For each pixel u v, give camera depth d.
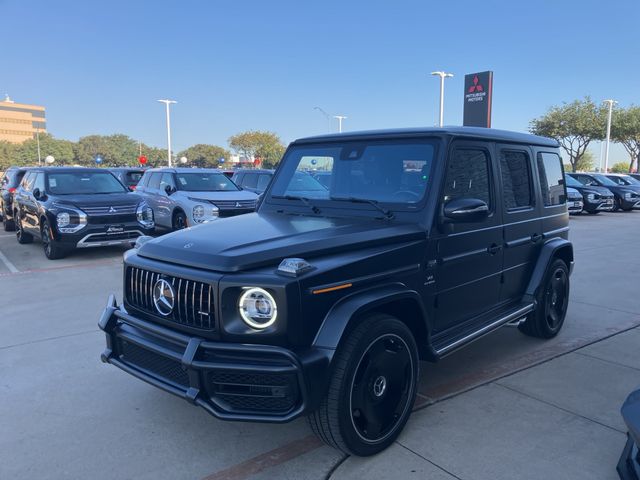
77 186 10.94
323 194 4.30
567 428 3.67
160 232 13.53
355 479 3.10
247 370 2.84
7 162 102.06
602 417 3.83
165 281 3.24
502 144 4.53
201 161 74.56
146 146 93.88
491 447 3.42
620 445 3.45
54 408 4.03
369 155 4.13
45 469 3.24
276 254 3.08
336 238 3.33
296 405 2.90
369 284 3.27
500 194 4.47
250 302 2.89
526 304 4.92
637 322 6.14
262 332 2.89
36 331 5.80
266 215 4.23
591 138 42.81
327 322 3.01
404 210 3.80
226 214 11.80
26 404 4.09
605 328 5.91
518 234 4.77
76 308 6.70
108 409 4.01
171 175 13.23
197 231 3.68
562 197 5.71
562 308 5.64
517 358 5.00
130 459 3.35
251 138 60.81
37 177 11.29
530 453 3.35
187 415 3.92
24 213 11.62
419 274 3.60
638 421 2.63
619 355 5.08
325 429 3.09
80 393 4.29
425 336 3.64
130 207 10.30
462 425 3.71
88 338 5.58
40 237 10.75
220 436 3.62
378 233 3.48
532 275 5.08
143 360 3.40
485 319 4.41
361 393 3.15
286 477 3.14
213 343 2.94
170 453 3.41
